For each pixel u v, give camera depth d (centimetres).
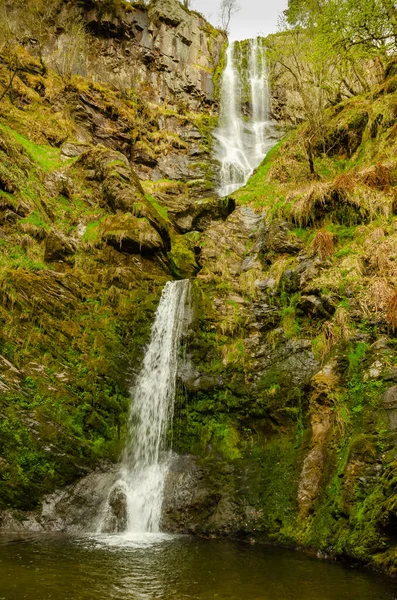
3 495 988
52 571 680
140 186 1914
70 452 1095
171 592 605
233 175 2772
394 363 954
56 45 2923
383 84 1853
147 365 1354
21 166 1720
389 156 1530
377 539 727
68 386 1194
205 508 998
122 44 3173
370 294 1101
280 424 1083
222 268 1506
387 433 854
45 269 1405
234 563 748
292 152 1936
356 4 1770
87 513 1021
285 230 1454
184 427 1204
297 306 1228
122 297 1437
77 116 2520
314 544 820
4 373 1109
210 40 3659
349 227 1359
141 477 1133
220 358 1270
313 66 2058
